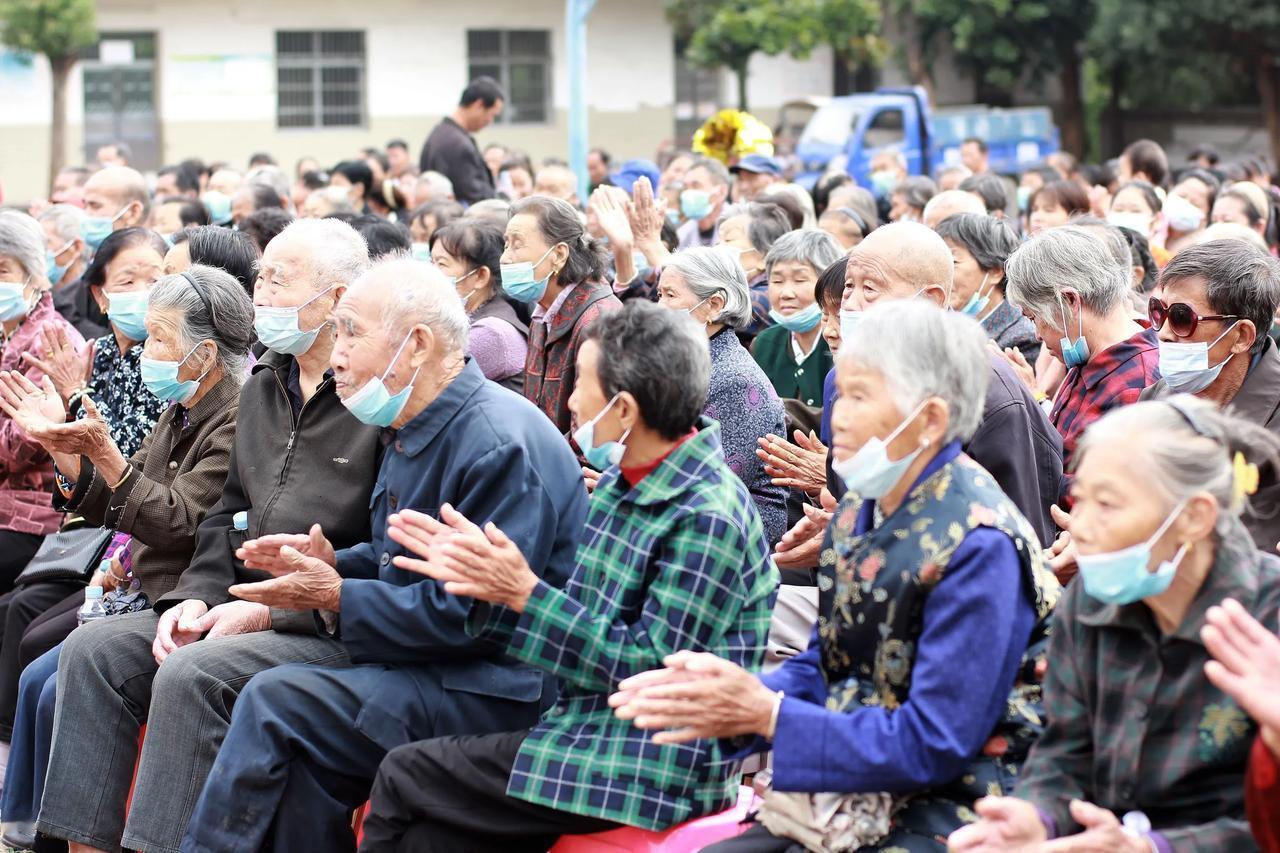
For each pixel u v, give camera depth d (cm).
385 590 366
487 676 374
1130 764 267
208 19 2572
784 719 285
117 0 2519
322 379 435
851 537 304
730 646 327
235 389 476
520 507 368
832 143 1955
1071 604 279
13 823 464
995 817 263
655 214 598
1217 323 393
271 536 373
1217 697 260
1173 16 2498
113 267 567
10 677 524
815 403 549
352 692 371
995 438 374
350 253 436
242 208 896
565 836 341
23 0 2250
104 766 427
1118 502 254
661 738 287
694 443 334
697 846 328
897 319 290
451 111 2708
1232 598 260
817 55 2881
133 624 439
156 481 477
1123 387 431
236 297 472
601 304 544
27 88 2455
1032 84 2894
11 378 454
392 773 347
